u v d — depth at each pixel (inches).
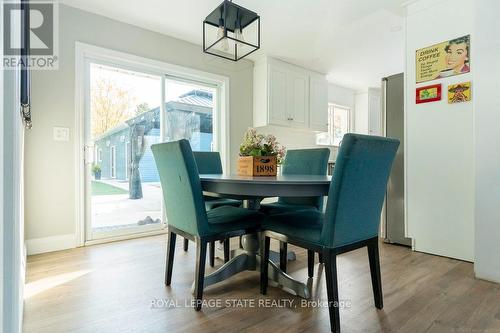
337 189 49.0
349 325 52.1
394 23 115.3
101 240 109.4
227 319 54.3
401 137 110.0
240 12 75.0
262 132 164.6
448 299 62.5
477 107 75.2
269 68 149.9
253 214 67.4
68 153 101.5
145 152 125.3
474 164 83.2
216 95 147.9
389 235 112.3
